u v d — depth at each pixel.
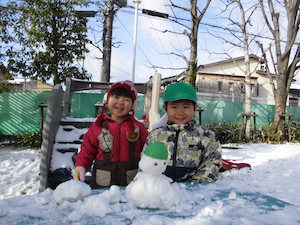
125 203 0.93
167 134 1.86
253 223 0.75
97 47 10.38
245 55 10.57
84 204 0.86
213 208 0.88
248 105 10.29
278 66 11.30
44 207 0.87
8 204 0.91
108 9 10.33
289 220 0.78
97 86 5.59
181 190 1.06
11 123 9.29
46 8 9.12
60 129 4.25
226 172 2.31
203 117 11.60
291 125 12.31
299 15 10.82
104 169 2.10
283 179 4.31
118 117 2.22
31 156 6.63
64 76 9.40
